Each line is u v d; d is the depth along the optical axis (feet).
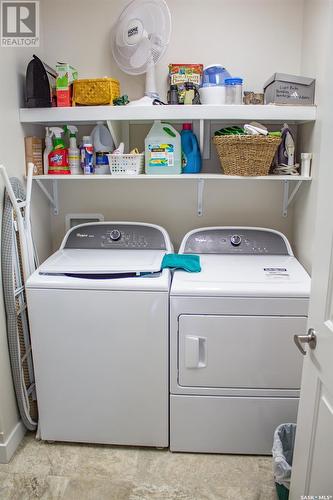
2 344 6.41
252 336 6.23
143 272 6.48
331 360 3.75
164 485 6.21
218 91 6.89
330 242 3.82
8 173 6.53
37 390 6.75
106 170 7.47
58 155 7.39
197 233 7.74
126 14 7.21
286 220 8.29
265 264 7.04
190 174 7.22
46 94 6.86
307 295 6.06
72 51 7.85
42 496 6.01
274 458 5.66
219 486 6.20
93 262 6.77
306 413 4.43
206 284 6.25
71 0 7.66
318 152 6.56
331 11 3.78
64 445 7.00
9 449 6.63
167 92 7.79
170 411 6.64
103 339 6.42
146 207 8.40
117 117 6.86
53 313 6.39
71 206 8.47
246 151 6.74
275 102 6.72
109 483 6.24
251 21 7.60
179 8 7.61
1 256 6.31
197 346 6.27
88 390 6.66
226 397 6.49
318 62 6.60
